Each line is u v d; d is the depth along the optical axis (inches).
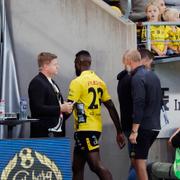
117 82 1011.3
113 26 1011.3
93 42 1007.6
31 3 993.5
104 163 1001.5
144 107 893.2
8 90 953.5
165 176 938.7
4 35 961.5
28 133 968.3
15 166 768.3
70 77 999.0
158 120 910.4
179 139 916.6
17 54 984.9
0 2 964.0
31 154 778.2
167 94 1085.8
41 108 855.1
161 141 1072.8
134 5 1130.7
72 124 991.6
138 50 930.7
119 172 1003.9
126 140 1000.9
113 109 936.9
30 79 985.5
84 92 900.6
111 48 1010.1
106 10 1010.1
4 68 954.1
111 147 1002.7
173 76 1090.1
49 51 996.6
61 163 793.6
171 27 1087.6
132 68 903.1
